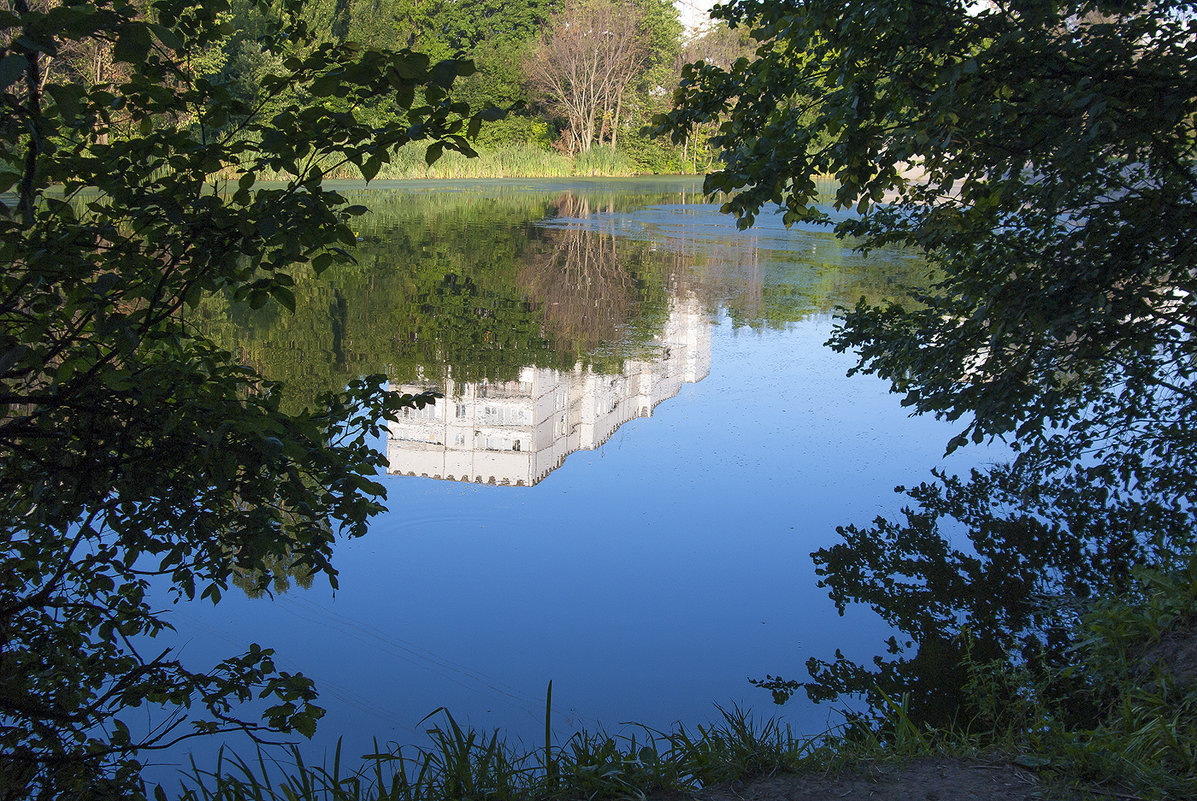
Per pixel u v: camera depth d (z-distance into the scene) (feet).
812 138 15.80
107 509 9.50
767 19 15.56
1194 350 18.08
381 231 71.92
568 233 74.69
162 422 8.67
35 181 8.16
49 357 8.40
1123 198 16.67
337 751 9.42
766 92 16.12
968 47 15.11
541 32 194.59
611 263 59.67
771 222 87.97
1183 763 8.83
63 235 8.31
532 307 45.09
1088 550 19.22
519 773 9.35
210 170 8.55
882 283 53.36
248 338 36.73
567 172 176.35
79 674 9.95
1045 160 16.44
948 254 20.16
